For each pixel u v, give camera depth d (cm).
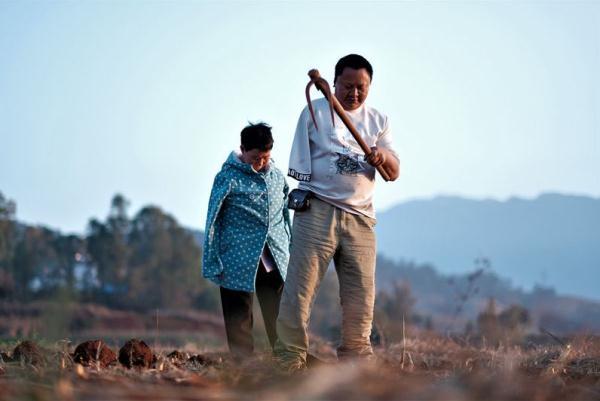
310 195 744
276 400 444
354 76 730
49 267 9144
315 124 706
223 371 556
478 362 755
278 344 744
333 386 468
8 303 6994
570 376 688
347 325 755
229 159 857
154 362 713
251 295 849
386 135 759
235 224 846
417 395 470
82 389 468
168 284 9838
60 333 612
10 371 570
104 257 9706
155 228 10044
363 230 751
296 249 745
